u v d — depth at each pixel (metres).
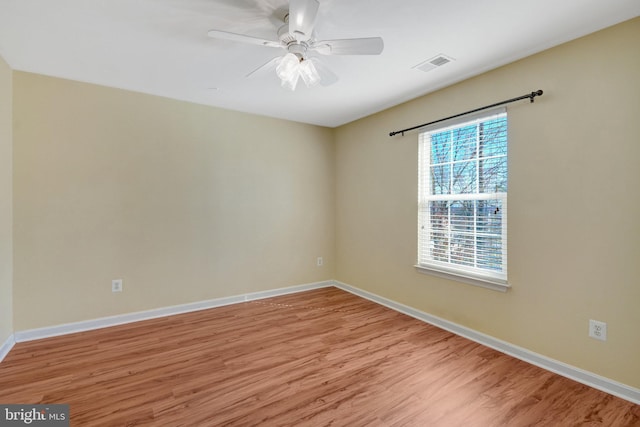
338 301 3.78
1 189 2.36
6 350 2.41
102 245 2.93
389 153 3.55
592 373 2.00
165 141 3.22
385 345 2.60
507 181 2.45
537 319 2.27
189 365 2.27
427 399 1.88
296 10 1.51
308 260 4.26
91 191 2.87
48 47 2.19
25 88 2.60
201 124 3.42
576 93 2.05
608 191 1.92
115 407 1.79
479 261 2.68
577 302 2.07
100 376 2.11
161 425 1.65
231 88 2.96
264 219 3.88
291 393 1.94
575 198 2.06
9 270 2.50
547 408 1.80
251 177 3.77
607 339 1.94
